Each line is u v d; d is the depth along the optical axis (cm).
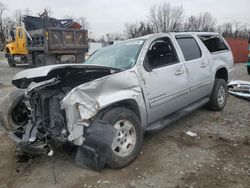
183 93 472
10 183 340
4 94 888
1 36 5762
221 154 393
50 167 371
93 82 335
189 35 536
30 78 353
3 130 525
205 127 510
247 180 325
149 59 425
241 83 808
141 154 398
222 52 622
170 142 441
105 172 349
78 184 327
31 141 343
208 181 325
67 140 326
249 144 425
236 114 590
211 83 566
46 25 1753
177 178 334
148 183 325
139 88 384
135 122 373
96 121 335
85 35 1683
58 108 341
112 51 468
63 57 1623
